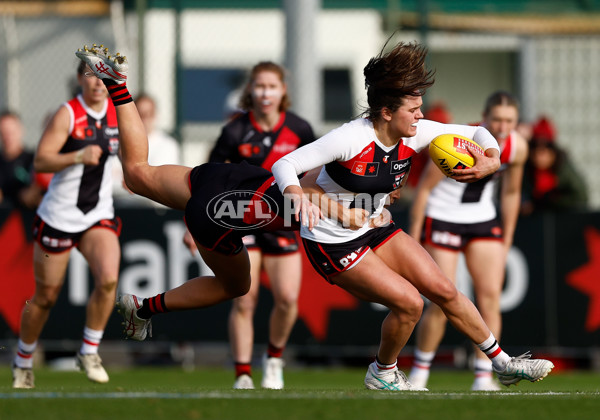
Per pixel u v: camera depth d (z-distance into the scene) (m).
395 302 15.79
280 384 23.27
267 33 39.31
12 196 30.28
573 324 27.86
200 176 15.46
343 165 15.34
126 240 28.47
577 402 13.86
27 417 12.15
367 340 28.23
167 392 14.64
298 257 22.97
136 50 37.41
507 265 28.03
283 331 23.06
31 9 37.78
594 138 40.53
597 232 27.75
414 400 13.81
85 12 37.59
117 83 15.85
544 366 16.45
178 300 16.77
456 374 28.80
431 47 41.81
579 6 41.34
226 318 28.89
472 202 22.50
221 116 39.34
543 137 28.44
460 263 27.73
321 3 39.88
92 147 19.80
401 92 14.85
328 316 28.34
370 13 39.91
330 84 40.75
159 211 28.48
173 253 28.44
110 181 21.11
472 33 41.84
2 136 30.25
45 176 27.94
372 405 13.24
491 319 22.47
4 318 28.67
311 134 23.22
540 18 41.47
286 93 23.02
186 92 39.12
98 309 20.67
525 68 41.59
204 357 31.91
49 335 28.72
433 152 15.49
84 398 13.56
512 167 22.62
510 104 22.06
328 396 14.08
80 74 20.64
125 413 12.45
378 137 15.27
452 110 43.38
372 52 39.97
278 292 22.72
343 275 15.96
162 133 31.44
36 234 20.73
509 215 23.11
